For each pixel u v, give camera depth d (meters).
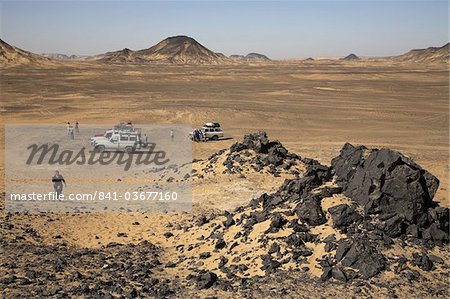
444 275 13.20
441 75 132.50
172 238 18.11
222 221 18.30
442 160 32.53
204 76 127.06
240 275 13.89
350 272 13.02
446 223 15.61
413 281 12.74
